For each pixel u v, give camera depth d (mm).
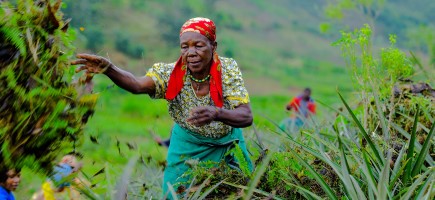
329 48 74312
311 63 66375
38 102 3926
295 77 60125
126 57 43812
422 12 84875
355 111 6332
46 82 4012
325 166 5020
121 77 4891
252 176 4863
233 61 5195
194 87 5191
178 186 5270
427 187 4520
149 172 5445
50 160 4090
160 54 45062
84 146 4430
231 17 74688
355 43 5871
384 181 4145
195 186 4984
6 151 3908
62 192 4230
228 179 5000
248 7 83188
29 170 4160
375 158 4984
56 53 4090
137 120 26000
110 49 43438
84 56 4566
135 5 56875
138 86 5020
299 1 90250
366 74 5789
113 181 4586
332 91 50406
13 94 3867
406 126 5656
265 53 67312
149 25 53531
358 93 6191
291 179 4859
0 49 3867
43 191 4258
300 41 74812
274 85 55500
